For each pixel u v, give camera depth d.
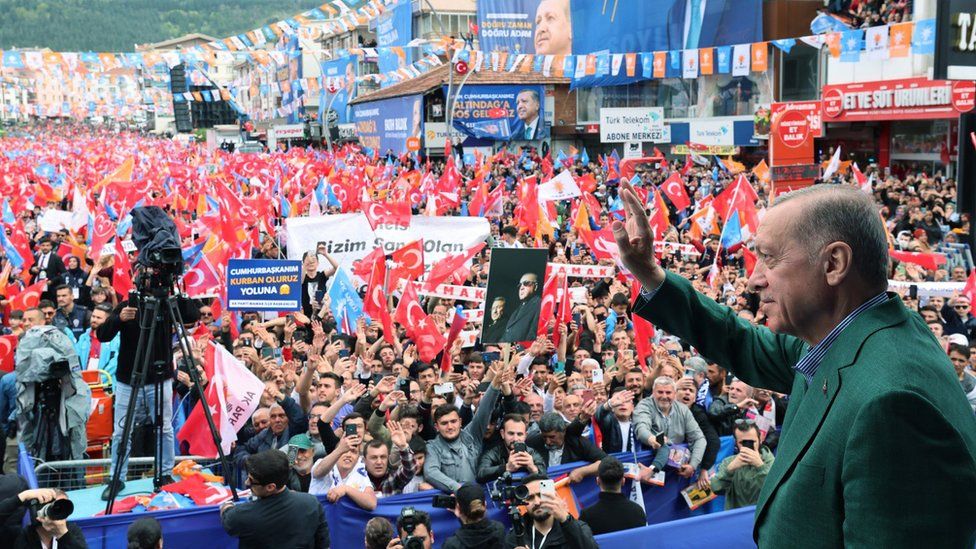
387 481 7.90
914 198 24.19
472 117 51.34
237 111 76.75
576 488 8.12
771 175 23.59
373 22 62.28
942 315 13.98
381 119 56.78
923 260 15.70
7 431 9.81
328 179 26.64
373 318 12.74
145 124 154.75
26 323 11.46
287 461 6.31
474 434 8.38
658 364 10.07
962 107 22.12
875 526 1.72
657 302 2.58
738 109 43.19
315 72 56.72
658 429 8.73
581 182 27.78
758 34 41.31
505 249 9.55
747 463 7.82
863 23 36.84
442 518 7.63
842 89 33.84
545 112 53.09
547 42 53.44
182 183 34.09
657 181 34.94
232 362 8.64
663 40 46.25
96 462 8.37
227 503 6.76
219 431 8.52
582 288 14.41
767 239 2.06
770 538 2.01
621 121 45.62
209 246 14.63
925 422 1.71
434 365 10.52
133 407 7.06
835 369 1.95
